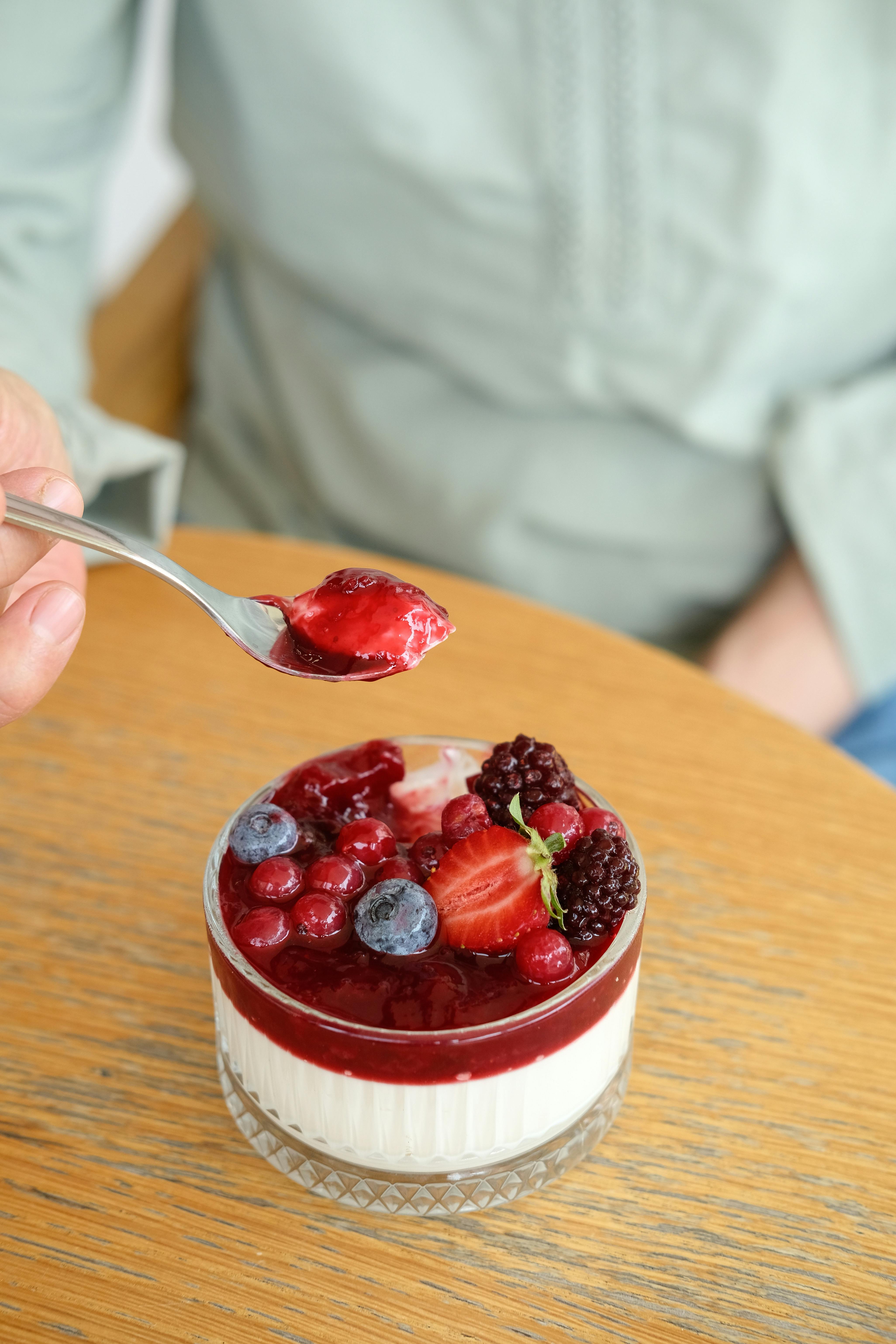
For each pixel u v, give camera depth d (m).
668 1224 0.39
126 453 0.58
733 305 0.68
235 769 0.51
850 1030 0.43
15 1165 0.40
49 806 0.49
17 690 0.38
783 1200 0.39
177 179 1.29
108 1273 0.37
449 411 0.77
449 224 0.71
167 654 0.56
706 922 0.46
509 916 0.38
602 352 0.71
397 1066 0.36
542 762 0.40
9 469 0.46
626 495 0.74
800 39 0.62
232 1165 0.40
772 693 0.69
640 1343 0.36
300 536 0.87
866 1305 0.37
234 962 0.37
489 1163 0.39
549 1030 0.37
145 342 0.87
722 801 0.51
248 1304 0.37
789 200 0.65
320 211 0.73
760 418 0.72
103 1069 0.42
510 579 0.77
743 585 0.76
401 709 0.54
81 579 0.48
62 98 0.70
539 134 0.67
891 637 0.69
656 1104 0.42
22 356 0.64
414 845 0.41
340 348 0.79
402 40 0.66
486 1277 0.38
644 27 0.63
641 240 0.68
